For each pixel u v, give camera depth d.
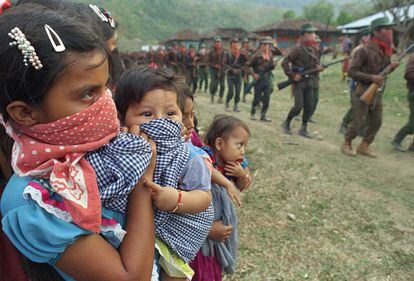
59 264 0.77
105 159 0.83
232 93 8.56
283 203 3.67
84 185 0.76
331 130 6.69
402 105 8.68
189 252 1.06
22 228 0.73
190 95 1.54
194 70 12.22
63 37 0.72
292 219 3.37
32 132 0.75
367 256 2.88
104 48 0.79
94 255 0.76
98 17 1.50
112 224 0.84
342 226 3.29
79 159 0.78
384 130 6.75
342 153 5.28
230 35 34.75
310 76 5.92
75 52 0.72
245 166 1.83
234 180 1.76
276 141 5.77
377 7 18.59
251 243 2.99
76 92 0.73
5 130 0.86
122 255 0.81
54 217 0.74
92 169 0.79
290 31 32.75
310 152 5.27
